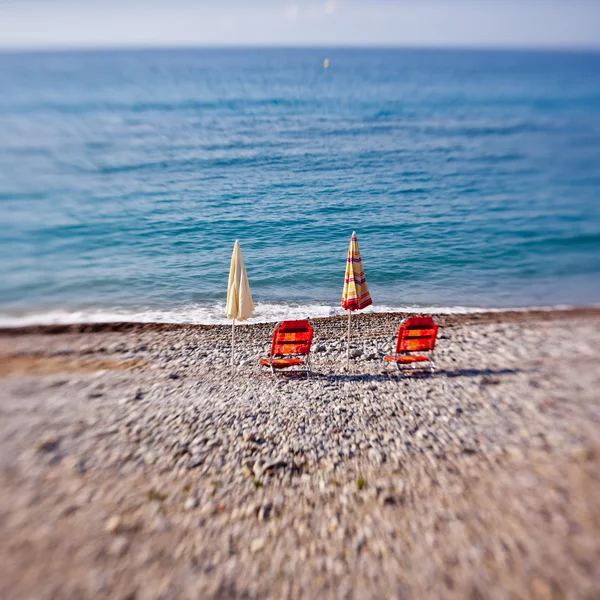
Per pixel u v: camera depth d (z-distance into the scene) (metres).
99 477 7.58
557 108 78.88
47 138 48.56
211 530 6.69
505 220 26.36
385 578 5.96
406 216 26.98
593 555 5.99
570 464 7.73
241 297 10.70
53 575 5.82
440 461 8.12
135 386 10.85
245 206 28.33
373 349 13.19
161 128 55.41
